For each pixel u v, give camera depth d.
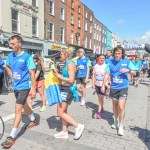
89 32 41.03
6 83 9.23
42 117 5.83
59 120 5.60
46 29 24.95
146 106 7.66
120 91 4.71
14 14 19.55
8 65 4.36
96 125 5.36
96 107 7.23
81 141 4.39
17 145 4.12
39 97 8.45
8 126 5.05
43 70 6.50
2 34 17.73
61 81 4.18
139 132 4.99
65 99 4.18
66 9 29.88
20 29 20.23
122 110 4.70
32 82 4.25
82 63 7.30
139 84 14.65
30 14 21.61
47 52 24.78
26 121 5.43
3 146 3.99
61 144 4.22
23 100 4.22
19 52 4.17
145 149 4.15
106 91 5.74
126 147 4.21
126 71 4.53
